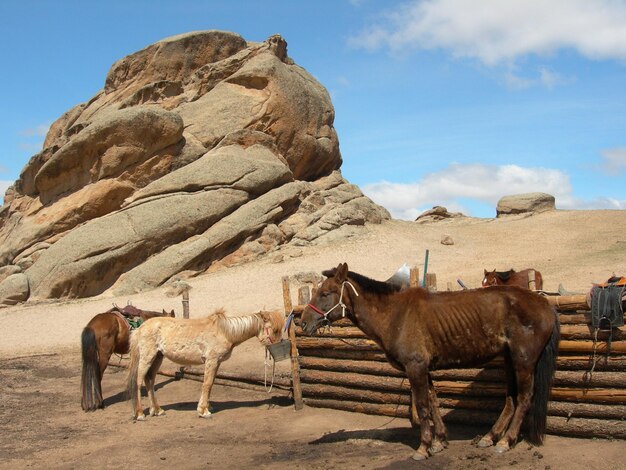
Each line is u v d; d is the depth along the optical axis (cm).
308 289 1148
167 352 1122
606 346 773
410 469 714
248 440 932
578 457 699
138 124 3341
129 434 1009
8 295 3084
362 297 796
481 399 871
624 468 658
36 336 2339
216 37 4178
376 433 890
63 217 3338
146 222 3178
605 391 763
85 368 1212
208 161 3453
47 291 3081
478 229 3762
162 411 1147
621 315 759
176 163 3503
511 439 739
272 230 3325
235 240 3281
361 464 759
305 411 1076
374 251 3133
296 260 3077
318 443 878
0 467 842
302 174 4128
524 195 4284
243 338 1134
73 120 4453
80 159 3422
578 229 3453
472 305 754
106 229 3170
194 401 1257
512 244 3234
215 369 1120
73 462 856
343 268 808
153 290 2983
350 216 3466
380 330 784
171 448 905
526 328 733
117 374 1627
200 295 2684
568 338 808
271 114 3806
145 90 3969
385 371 984
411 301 774
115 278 3142
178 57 4116
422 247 3231
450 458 740
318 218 3469
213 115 3747
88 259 3073
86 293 3100
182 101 3956
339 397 1046
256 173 3469
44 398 1343
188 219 3219
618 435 742
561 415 791
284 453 845
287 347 1100
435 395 795
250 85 3884
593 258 2617
